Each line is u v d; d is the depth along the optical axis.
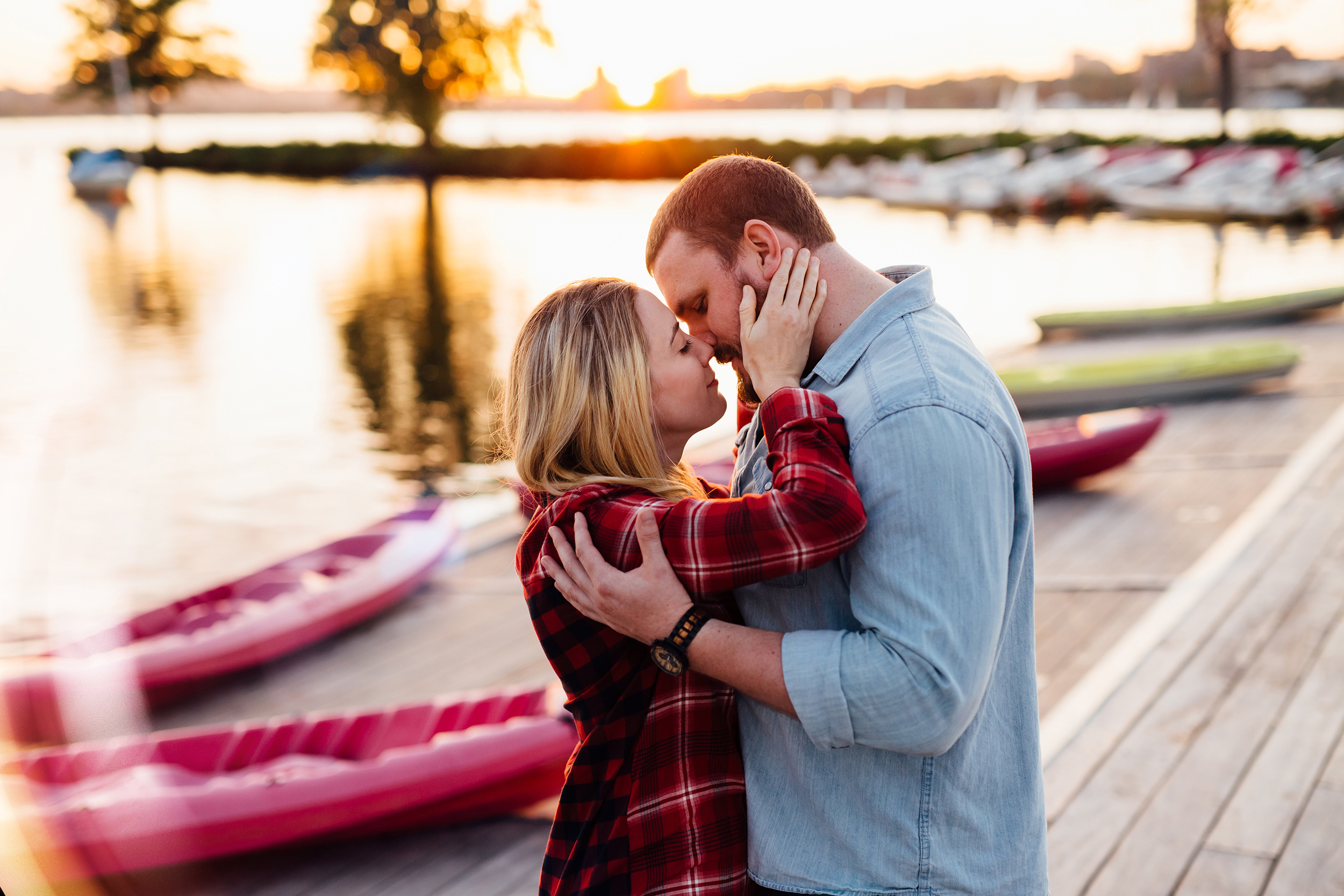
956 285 18.17
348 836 2.99
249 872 2.92
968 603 1.07
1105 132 38.84
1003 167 31.30
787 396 1.18
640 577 1.18
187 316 15.58
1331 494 5.29
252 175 46.78
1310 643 3.56
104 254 22.19
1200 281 17.83
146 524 6.11
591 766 1.27
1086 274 19.03
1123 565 5.17
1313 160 28.02
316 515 7.73
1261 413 8.27
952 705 1.07
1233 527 5.27
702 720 1.25
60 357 8.50
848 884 1.19
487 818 3.19
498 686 4.36
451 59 42.28
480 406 11.02
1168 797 2.71
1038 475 6.38
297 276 19.91
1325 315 13.30
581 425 1.29
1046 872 1.29
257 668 4.57
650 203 35.22
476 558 6.01
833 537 1.09
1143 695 3.27
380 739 3.42
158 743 3.17
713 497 1.43
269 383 11.75
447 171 45.41
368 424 10.27
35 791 2.27
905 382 1.14
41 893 2.13
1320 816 2.58
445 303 17.22
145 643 4.29
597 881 1.23
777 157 39.94
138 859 2.43
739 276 1.29
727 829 1.25
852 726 1.10
